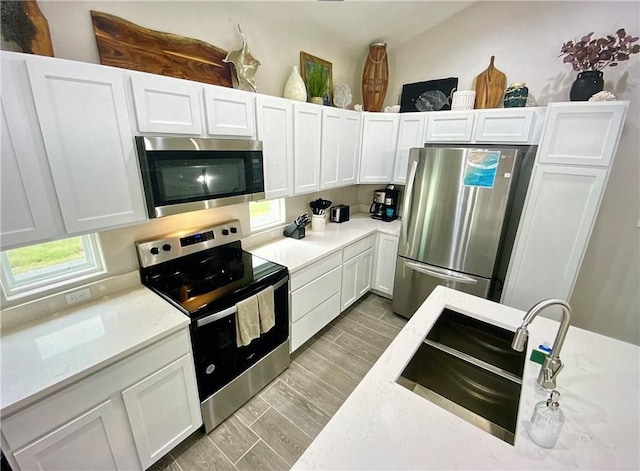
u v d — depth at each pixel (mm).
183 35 1814
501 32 2668
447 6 2680
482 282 2512
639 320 2521
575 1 2322
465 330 1664
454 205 2494
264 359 2117
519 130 2432
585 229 2104
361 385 1098
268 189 2189
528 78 2617
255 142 1952
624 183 2379
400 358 1257
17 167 1136
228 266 2123
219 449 1745
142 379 1396
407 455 841
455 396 1430
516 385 1255
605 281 2602
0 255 1396
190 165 1629
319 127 2541
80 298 1620
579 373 1180
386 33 2986
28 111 1126
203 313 1591
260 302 1907
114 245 1716
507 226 2432
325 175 2754
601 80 2121
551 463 826
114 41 1537
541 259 2307
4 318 1405
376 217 3619
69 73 1191
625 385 1120
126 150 1417
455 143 2785
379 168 3250
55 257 1569
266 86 2408
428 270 2744
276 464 1669
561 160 2092
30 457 1114
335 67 3109
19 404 1037
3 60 1046
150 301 1666
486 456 843
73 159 1266
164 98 1495
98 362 1214
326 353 2578
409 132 3051
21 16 1183
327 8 2340
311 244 2666
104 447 1328
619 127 1887
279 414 1979
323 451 849
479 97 2811
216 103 1716
